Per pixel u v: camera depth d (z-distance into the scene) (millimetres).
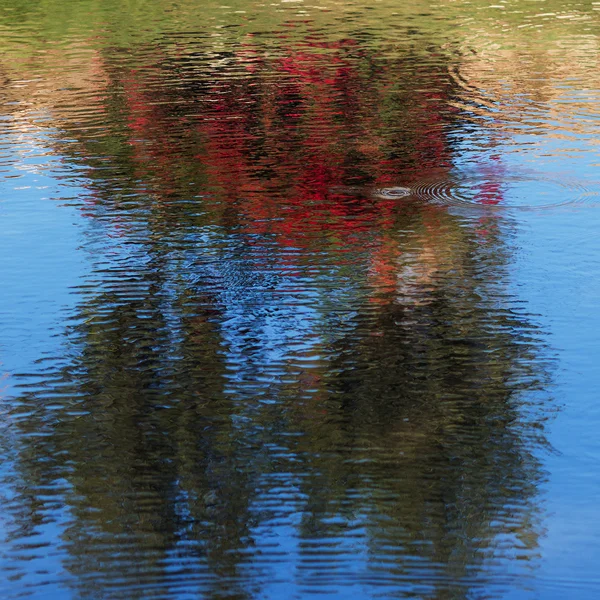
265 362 14344
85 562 10055
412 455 11984
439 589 9555
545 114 27516
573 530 10477
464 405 13078
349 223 19656
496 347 14578
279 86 31531
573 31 39594
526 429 12484
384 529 10547
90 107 29469
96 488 11453
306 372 14055
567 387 13469
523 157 23641
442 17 43094
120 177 23000
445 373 13914
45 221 20266
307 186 21984
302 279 17141
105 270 17734
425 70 33406
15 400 13500
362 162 23562
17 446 12414
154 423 12859
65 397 13570
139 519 10852
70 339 15211
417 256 17938
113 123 27625
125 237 19281
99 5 47438
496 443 12148
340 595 9477
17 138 26375
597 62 34094
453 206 20453
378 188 21703
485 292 16391
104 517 10875
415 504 11023
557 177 22125
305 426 12695
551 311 15656
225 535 10453
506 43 37594
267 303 16234
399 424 12703
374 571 9836
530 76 32250
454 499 11000
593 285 16547
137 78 33031
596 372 13836
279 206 20781
